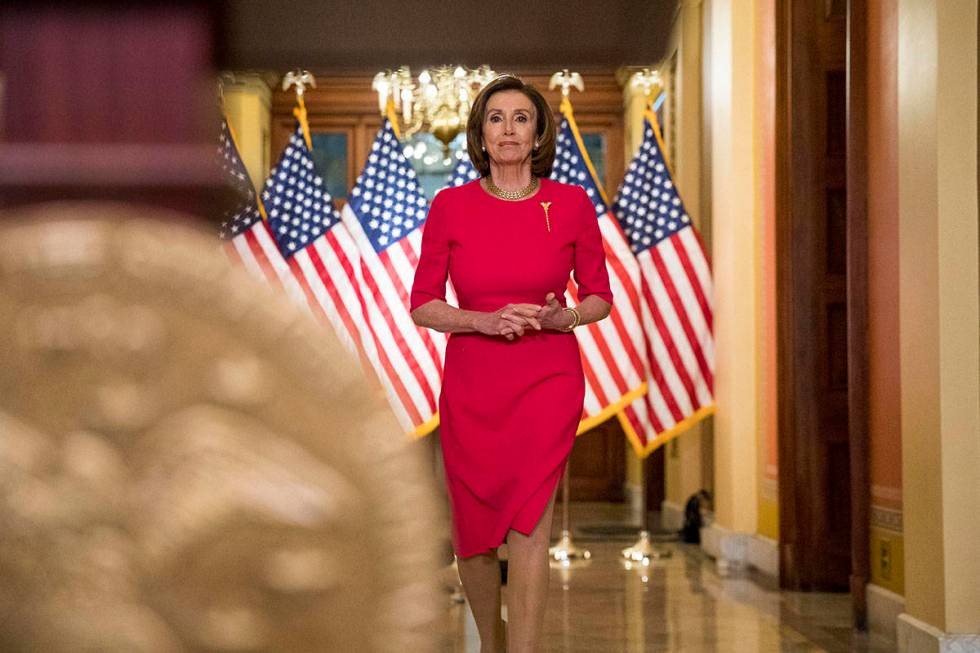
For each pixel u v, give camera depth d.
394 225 7.13
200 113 0.39
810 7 6.88
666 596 6.60
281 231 7.08
